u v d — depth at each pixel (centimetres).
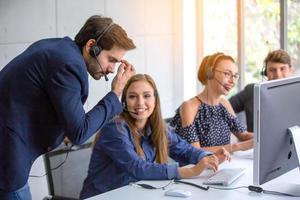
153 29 449
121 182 212
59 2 361
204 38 483
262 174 173
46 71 174
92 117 180
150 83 223
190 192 185
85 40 183
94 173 218
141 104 218
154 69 452
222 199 177
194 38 482
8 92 178
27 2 339
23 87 176
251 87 333
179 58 474
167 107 465
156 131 225
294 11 420
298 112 187
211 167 210
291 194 181
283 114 179
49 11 355
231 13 461
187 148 238
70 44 183
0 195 184
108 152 213
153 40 450
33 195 346
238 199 176
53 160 216
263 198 177
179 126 264
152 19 447
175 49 471
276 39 431
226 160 232
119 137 212
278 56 313
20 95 177
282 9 423
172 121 270
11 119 177
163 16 459
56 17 360
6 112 178
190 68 482
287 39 425
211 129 268
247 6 450
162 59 459
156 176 205
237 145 258
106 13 400
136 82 220
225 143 273
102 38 180
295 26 421
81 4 378
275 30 431
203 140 266
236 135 284
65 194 220
